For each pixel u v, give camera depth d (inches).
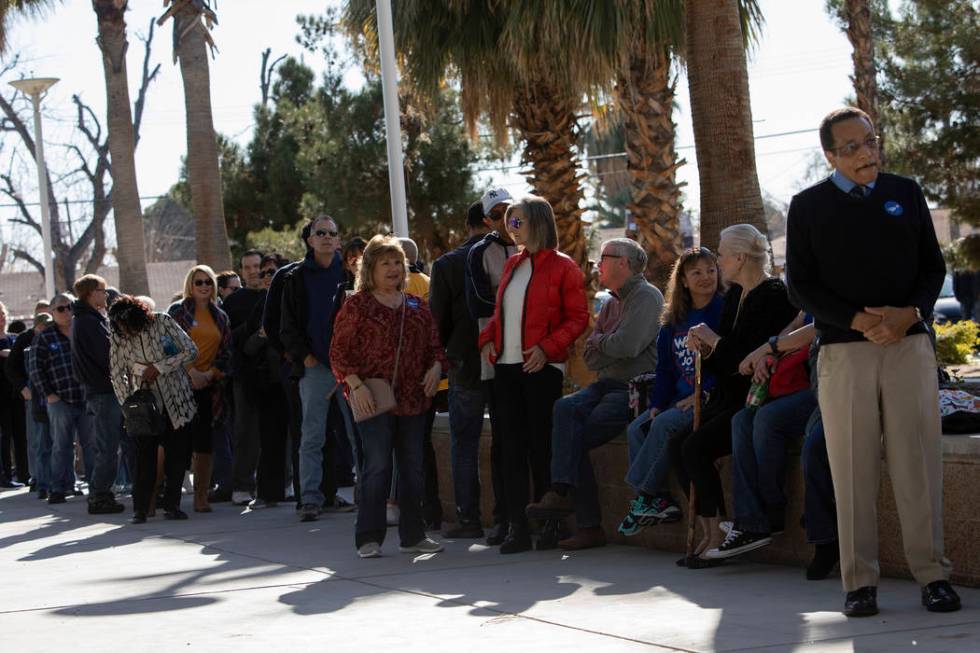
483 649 197.2
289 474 474.3
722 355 256.5
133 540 364.8
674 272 278.8
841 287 199.3
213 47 719.1
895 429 200.1
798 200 203.3
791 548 253.8
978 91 935.0
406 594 249.9
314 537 345.4
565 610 225.0
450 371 327.3
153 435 403.9
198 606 249.3
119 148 788.6
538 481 299.9
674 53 527.2
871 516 203.5
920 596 214.8
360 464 324.5
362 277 297.3
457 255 323.9
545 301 291.1
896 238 197.8
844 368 201.2
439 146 1034.1
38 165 924.0
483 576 267.1
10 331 661.3
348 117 1064.2
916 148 959.0
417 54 556.4
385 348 293.9
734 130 396.5
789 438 249.6
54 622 241.3
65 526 415.8
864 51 743.1
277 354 405.1
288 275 380.8
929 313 199.0
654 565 269.0
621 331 291.7
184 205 1563.7
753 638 192.2
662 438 271.0
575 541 297.4
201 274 439.2
